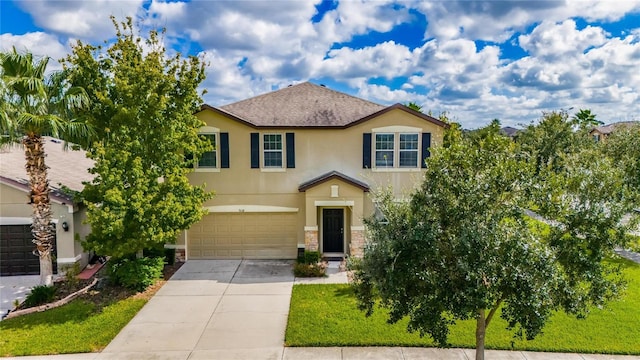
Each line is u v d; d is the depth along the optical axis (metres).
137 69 14.76
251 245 19.78
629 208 7.82
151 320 13.00
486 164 7.94
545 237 7.95
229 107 20.30
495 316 12.75
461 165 8.07
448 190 7.86
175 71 16.05
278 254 19.81
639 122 31.67
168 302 14.46
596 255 7.74
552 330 11.91
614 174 8.04
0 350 10.98
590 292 7.83
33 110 13.89
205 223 19.62
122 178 14.23
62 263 16.70
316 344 11.38
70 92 14.29
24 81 13.32
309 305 14.06
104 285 15.80
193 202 16.22
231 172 19.20
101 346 11.32
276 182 19.28
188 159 18.44
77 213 17.23
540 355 10.70
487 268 7.11
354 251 18.56
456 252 7.30
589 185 7.91
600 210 7.66
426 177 8.38
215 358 10.73
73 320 12.82
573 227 7.84
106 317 13.10
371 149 18.95
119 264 15.66
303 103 20.77
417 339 11.52
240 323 12.81
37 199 14.47
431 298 7.58
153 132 15.16
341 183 18.27
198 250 19.75
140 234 14.09
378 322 12.61
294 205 19.41
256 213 19.50
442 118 19.78
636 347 11.02
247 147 19.06
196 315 13.40
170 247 19.34
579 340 11.36
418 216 7.95
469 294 7.14
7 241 16.80
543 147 32.44
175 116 16.03
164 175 15.77
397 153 18.91
